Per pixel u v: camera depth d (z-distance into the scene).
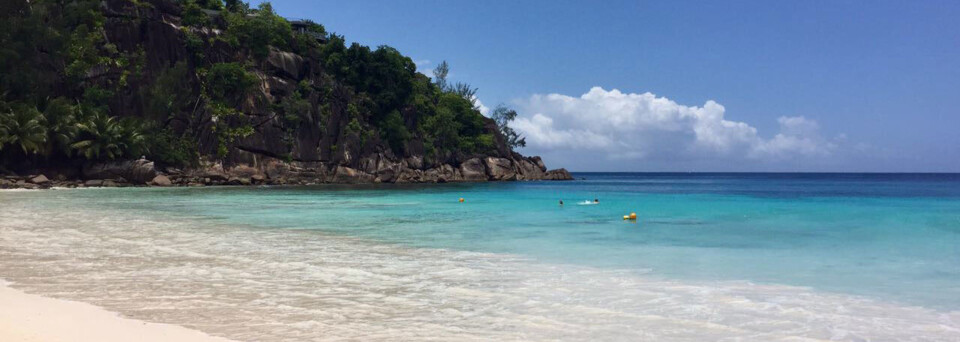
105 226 19.80
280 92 83.00
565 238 17.55
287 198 41.94
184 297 8.87
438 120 107.75
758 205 34.94
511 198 44.59
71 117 60.12
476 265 12.30
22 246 14.41
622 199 43.19
